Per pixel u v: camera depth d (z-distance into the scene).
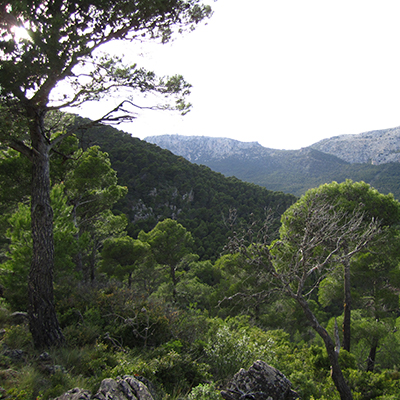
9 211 11.34
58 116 6.57
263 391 4.48
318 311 19.11
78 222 15.21
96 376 4.16
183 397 4.09
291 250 8.91
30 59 4.32
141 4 5.25
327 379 7.98
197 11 6.06
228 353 6.21
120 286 10.11
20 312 6.73
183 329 7.04
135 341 6.23
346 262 7.70
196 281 21.83
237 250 6.73
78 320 6.55
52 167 12.58
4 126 4.66
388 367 14.30
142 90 6.32
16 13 4.12
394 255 10.89
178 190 67.62
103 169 13.50
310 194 11.04
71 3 4.91
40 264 5.45
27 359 4.32
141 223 50.66
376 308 11.84
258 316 17.02
